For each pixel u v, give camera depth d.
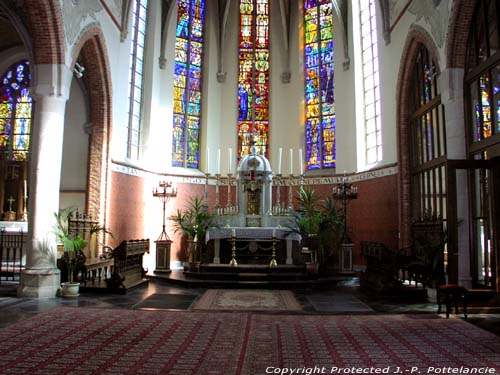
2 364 5.46
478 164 10.15
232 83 21.48
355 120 18.52
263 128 21.39
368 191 17.36
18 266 15.52
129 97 17.72
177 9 20.27
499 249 9.89
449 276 9.93
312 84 20.81
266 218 16.22
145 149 18.23
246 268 14.18
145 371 5.26
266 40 21.94
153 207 18.28
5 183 17.11
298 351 6.23
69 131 15.94
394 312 9.40
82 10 12.78
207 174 18.59
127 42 17.03
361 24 18.95
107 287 11.66
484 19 10.79
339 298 11.34
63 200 15.66
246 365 5.56
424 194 14.35
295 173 20.64
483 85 10.91
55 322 7.95
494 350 6.32
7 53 17.81
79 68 13.17
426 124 14.17
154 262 18.12
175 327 7.69
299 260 15.91
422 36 13.34
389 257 11.48
